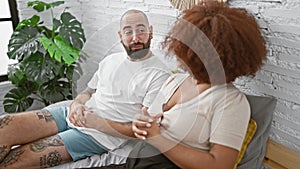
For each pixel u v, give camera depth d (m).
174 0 1.62
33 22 2.28
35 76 2.16
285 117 1.24
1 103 2.50
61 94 2.30
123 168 1.25
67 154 1.37
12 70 2.22
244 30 1.06
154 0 1.83
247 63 1.07
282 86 1.22
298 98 1.17
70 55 2.15
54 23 2.33
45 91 2.28
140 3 1.96
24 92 2.30
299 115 1.18
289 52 1.17
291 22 1.14
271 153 1.27
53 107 1.63
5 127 1.33
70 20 2.32
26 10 2.53
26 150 1.33
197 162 0.99
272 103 1.19
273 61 1.24
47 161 1.32
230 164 0.98
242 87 1.42
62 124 1.50
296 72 1.16
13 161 1.29
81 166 1.33
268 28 1.23
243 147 1.11
